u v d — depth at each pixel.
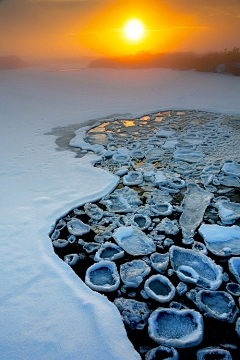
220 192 3.90
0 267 2.58
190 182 4.20
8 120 8.02
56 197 3.78
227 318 2.13
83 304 2.20
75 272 2.62
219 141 5.80
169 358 1.88
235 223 3.23
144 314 2.20
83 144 5.89
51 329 2.01
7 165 4.86
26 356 1.84
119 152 5.46
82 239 3.06
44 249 2.84
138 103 9.59
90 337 1.96
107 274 2.62
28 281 2.44
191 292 2.38
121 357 1.83
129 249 2.90
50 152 5.50
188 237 3.03
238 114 7.70
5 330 2.01
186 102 9.32
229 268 2.61
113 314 2.13
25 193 3.88
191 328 2.08
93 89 12.91
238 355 1.89
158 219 3.36
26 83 15.41
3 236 3.00
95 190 3.97
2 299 2.26
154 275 2.54
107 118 7.96
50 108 9.40
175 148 5.58
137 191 4.03
